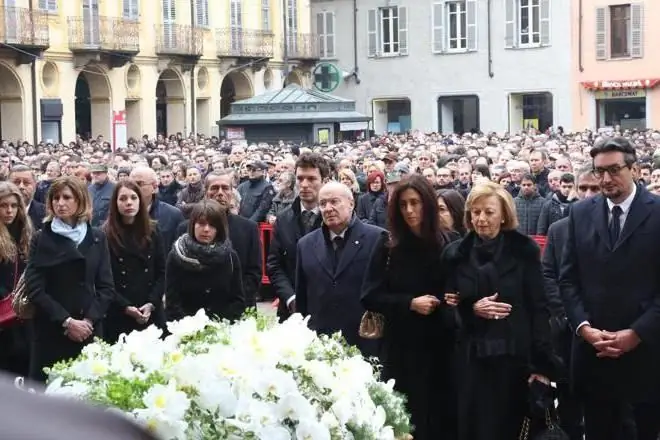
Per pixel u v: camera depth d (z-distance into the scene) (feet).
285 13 171.42
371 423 16.66
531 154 61.16
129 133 147.02
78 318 27.40
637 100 159.84
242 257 31.24
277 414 15.58
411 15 175.01
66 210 27.50
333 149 89.15
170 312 27.99
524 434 23.63
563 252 24.82
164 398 14.78
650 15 156.15
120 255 29.76
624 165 23.32
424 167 56.90
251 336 16.75
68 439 5.23
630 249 23.34
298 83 178.09
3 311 28.71
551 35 163.94
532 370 23.56
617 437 24.72
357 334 25.61
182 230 34.17
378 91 178.81
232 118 109.60
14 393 5.55
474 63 170.50
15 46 124.26
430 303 23.84
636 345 23.26
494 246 23.40
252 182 51.03
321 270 25.93
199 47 154.30
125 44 140.15
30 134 129.08
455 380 24.30
